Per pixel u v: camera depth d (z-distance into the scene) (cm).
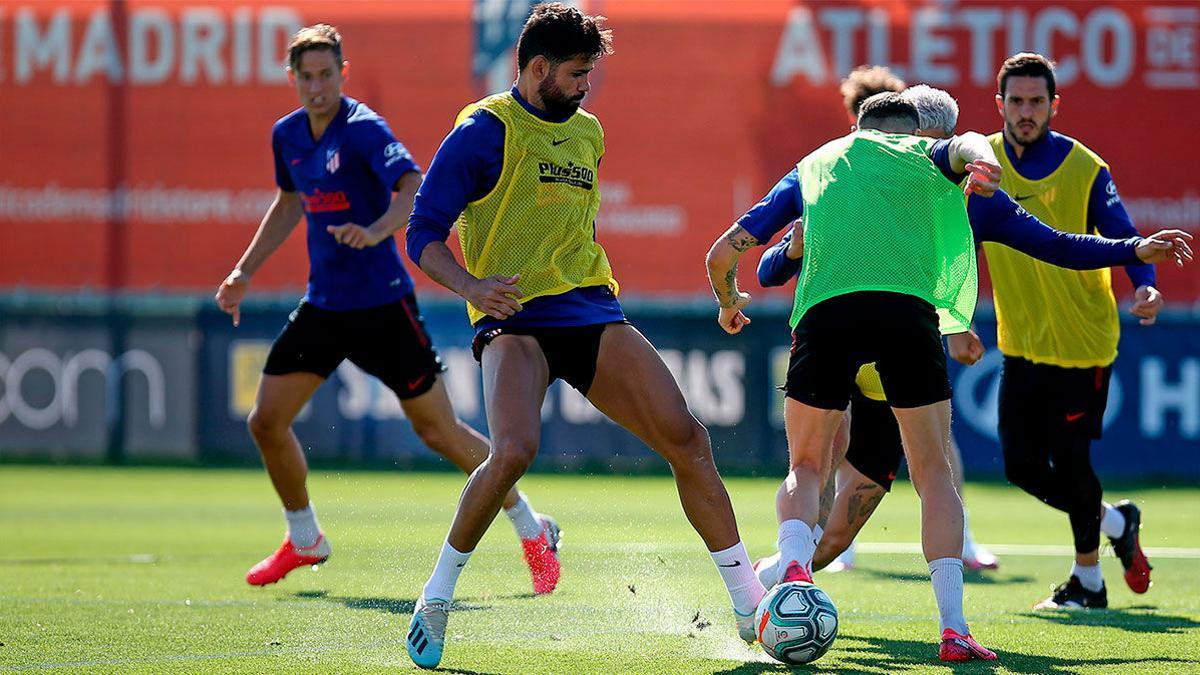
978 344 2216
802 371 1795
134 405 5838
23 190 6038
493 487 1703
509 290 1667
